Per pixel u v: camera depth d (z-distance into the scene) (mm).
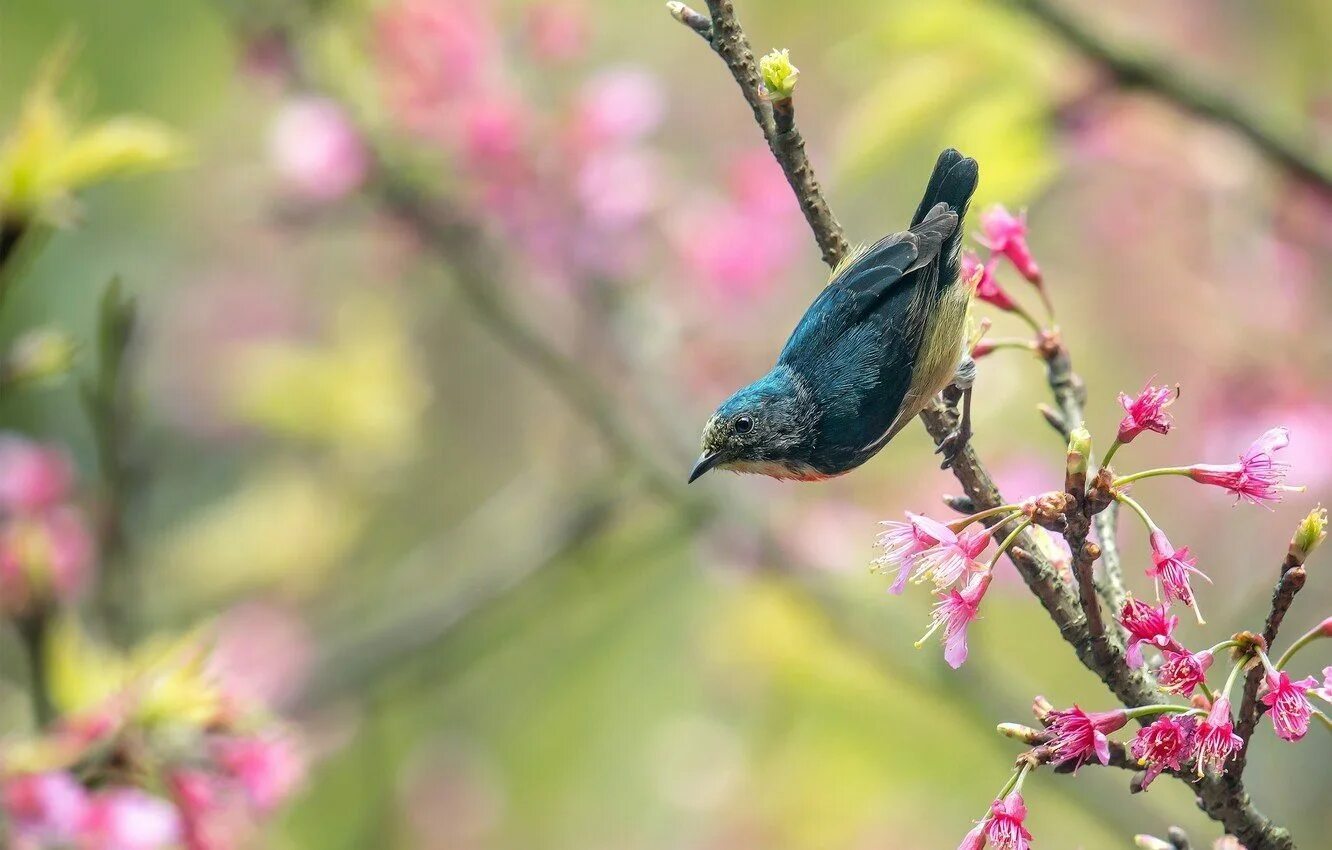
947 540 4754
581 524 12266
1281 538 11992
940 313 6844
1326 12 13031
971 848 4410
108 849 6930
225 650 12953
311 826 13344
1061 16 9156
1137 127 10023
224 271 15555
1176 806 11781
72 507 9633
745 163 13039
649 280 13242
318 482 14250
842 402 7102
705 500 11664
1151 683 4785
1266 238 11141
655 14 15617
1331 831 11703
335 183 12047
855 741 12609
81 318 14656
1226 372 11398
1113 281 13039
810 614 12055
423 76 12023
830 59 10750
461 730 15086
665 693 14758
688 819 14039
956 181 7133
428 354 15781
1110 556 5336
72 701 7820
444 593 13430
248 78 12242
